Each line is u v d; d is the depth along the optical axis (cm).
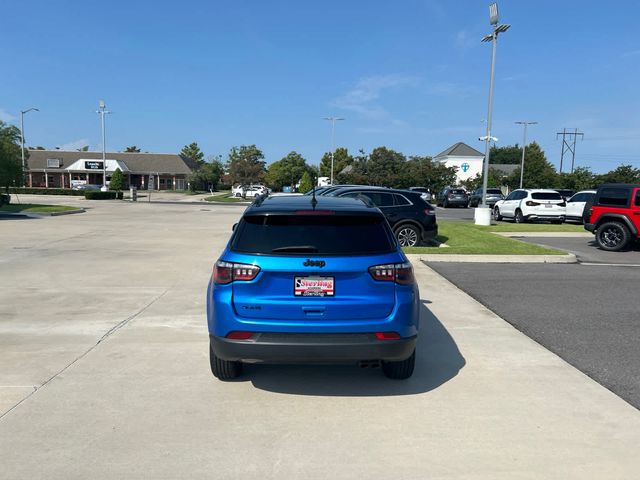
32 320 632
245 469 313
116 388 431
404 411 395
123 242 1408
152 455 328
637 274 992
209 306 411
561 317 671
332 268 382
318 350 382
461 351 536
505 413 392
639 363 503
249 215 409
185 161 8612
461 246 1287
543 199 2259
